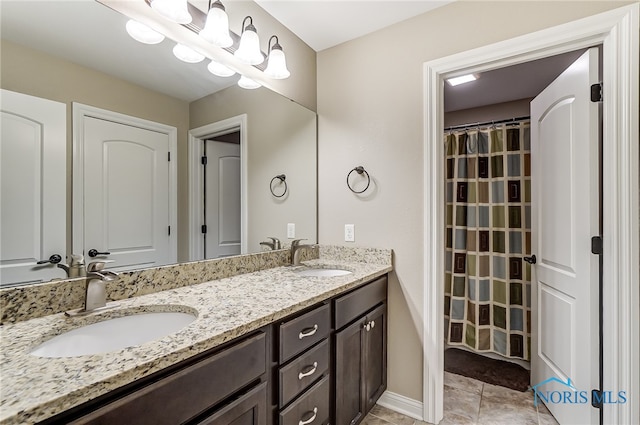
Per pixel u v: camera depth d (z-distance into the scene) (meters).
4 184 0.93
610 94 1.31
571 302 1.57
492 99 2.73
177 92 1.40
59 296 1.00
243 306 1.07
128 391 0.66
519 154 2.51
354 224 1.99
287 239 1.95
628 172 1.27
